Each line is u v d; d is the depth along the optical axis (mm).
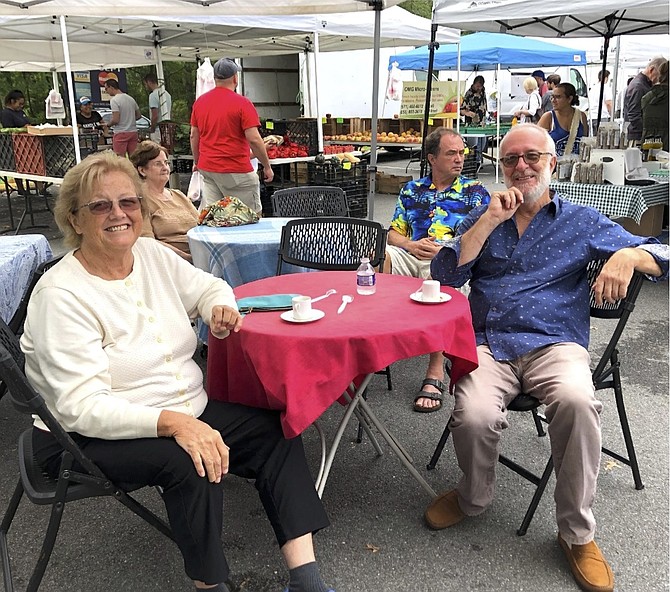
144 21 8352
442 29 8531
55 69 12547
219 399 2293
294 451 1932
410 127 10883
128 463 1707
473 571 2104
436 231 3648
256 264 3424
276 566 2154
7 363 1501
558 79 11562
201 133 5645
